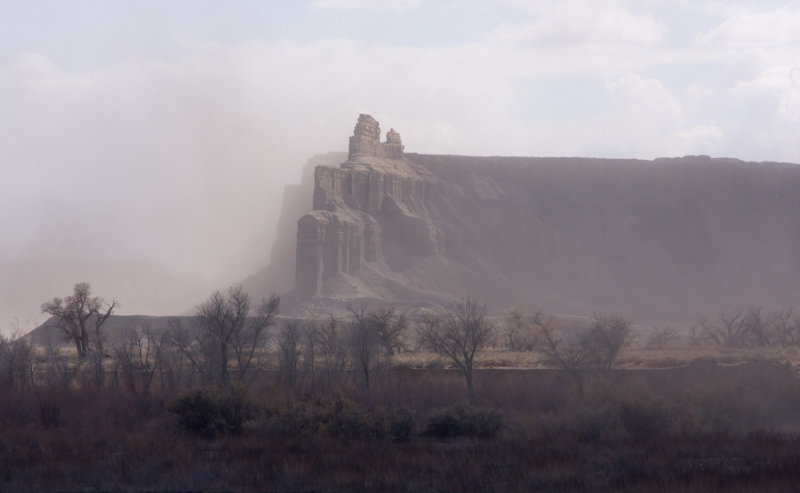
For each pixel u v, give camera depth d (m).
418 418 63.69
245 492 37.19
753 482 37.72
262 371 91.19
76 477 40.94
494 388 84.19
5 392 74.44
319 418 56.34
